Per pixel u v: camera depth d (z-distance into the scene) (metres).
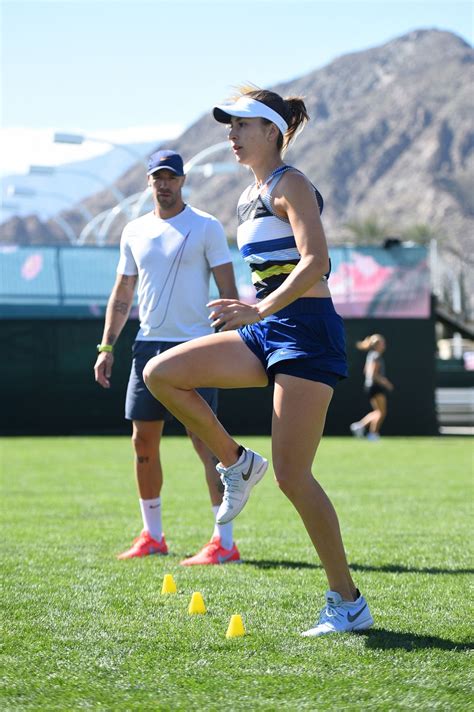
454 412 77.31
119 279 16.61
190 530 19.42
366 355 55.91
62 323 54.12
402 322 56.12
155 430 16.23
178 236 16.11
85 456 39.00
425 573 14.63
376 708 8.58
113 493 26.25
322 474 32.00
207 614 11.96
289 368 10.75
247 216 11.27
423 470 33.50
